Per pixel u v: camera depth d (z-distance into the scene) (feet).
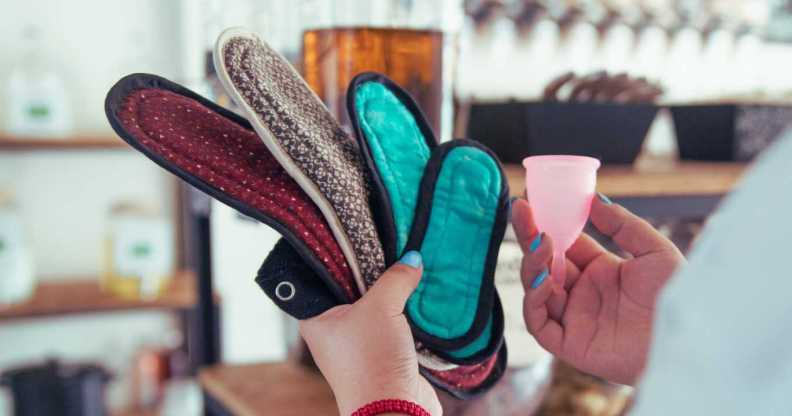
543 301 2.30
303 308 1.87
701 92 6.27
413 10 3.86
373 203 2.02
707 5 6.15
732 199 1.11
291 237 1.79
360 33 2.78
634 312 2.27
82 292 6.54
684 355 1.09
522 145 3.55
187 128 1.85
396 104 2.20
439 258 2.05
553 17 5.52
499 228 2.12
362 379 1.79
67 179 6.95
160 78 1.95
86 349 7.27
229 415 3.19
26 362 7.09
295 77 2.05
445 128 3.01
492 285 2.07
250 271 6.66
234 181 1.80
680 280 1.13
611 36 5.80
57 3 6.66
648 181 3.46
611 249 3.39
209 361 3.56
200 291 3.56
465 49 5.22
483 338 2.09
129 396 7.33
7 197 6.45
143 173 7.14
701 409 1.07
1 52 6.58
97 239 7.10
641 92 3.87
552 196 2.11
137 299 6.27
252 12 3.79
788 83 6.64
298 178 1.78
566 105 3.56
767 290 1.02
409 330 1.84
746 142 4.55
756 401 1.03
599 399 3.40
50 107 6.31
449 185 2.11
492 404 2.81
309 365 3.39
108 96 1.77
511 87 5.43
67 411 6.09
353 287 1.90
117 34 6.86
